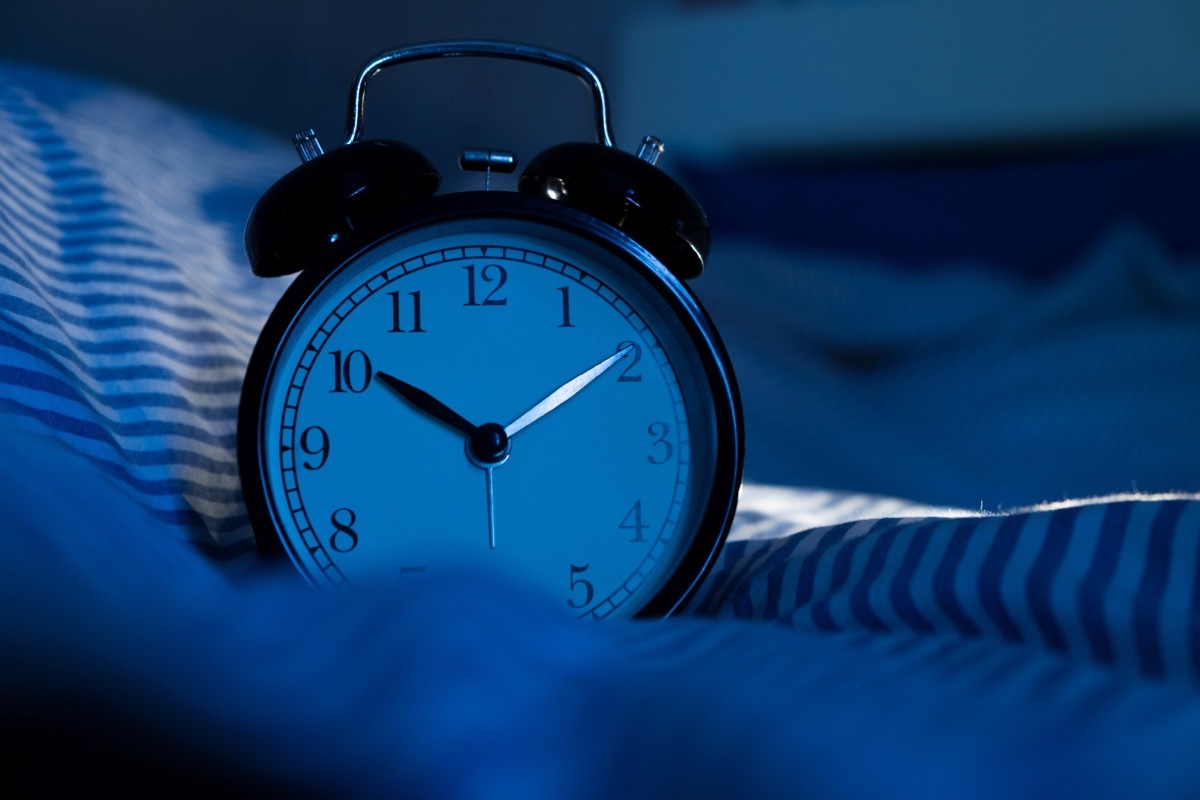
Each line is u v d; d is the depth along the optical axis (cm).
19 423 41
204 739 27
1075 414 96
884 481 81
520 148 144
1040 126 164
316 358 44
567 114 154
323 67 117
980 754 32
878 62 168
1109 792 31
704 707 33
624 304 46
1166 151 160
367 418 44
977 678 36
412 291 45
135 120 68
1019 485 85
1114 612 40
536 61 49
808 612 43
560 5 155
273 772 28
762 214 149
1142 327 110
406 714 30
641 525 45
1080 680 36
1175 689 35
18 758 26
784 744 32
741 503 58
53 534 34
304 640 33
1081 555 41
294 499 44
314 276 44
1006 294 130
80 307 50
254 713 29
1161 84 159
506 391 45
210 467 50
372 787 28
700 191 151
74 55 95
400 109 125
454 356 45
